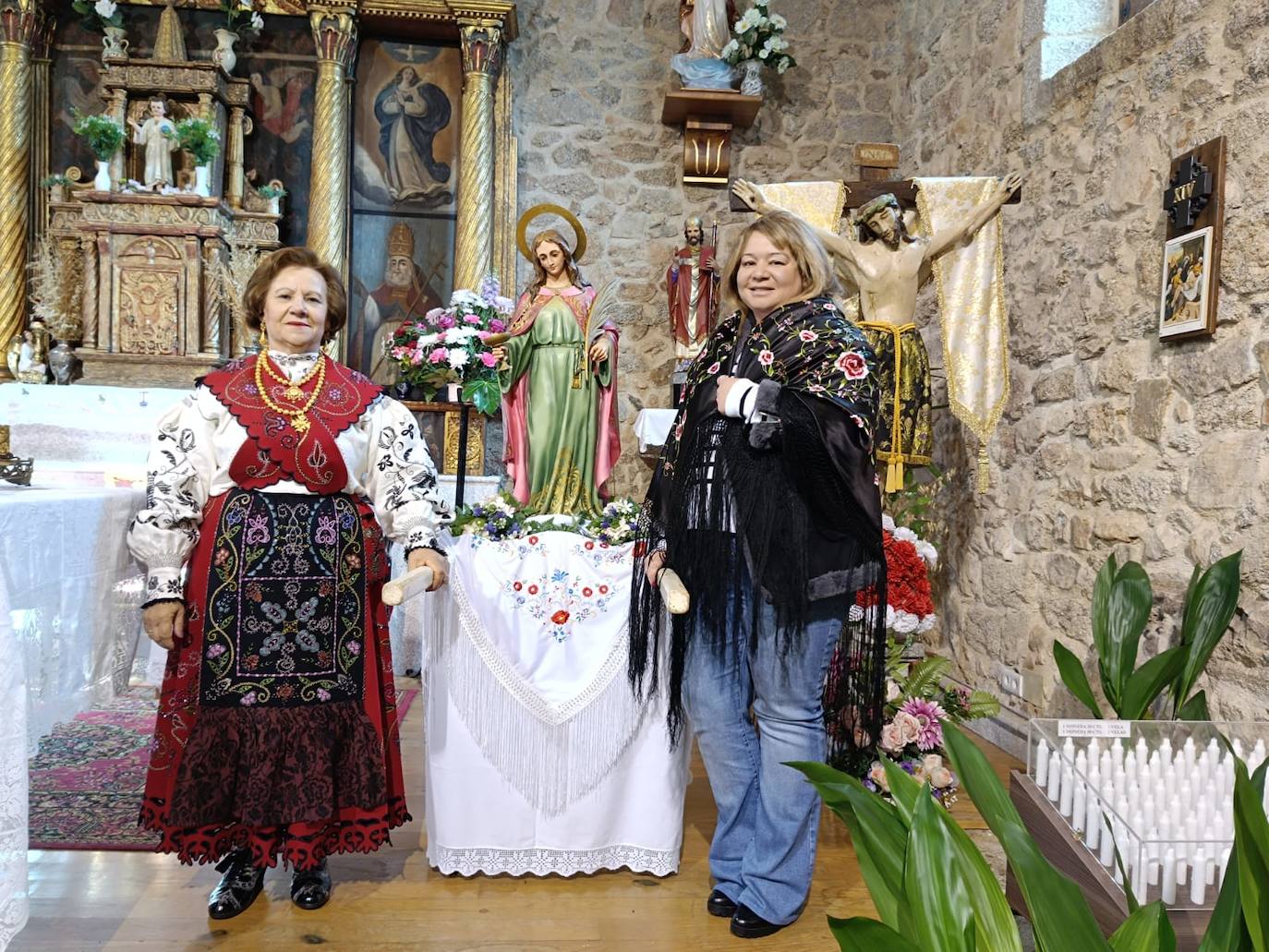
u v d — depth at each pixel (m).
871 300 3.23
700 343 4.66
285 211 4.93
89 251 4.43
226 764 1.73
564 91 5.06
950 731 1.20
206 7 4.78
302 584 1.76
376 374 4.91
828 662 1.79
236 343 4.66
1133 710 2.06
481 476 4.54
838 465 1.63
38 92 4.70
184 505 1.74
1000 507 3.48
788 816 1.79
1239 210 2.22
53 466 4.06
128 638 1.82
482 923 1.86
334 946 1.75
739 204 3.19
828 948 1.80
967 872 0.99
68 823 2.27
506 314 2.87
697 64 4.77
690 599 1.81
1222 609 2.02
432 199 4.97
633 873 2.13
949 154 4.27
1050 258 3.22
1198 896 1.36
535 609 2.05
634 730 2.07
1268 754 1.62
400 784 1.93
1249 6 2.21
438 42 4.98
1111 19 3.35
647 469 5.02
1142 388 2.62
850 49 5.09
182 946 1.73
